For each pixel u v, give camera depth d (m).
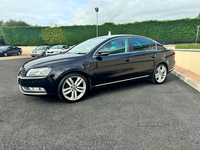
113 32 20.16
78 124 2.29
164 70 4.48
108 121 2.37
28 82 2.91
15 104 3.10
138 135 2.00
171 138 1.93
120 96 3.49
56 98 3.44
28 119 2.47
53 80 2.93
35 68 2.93
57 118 2.49
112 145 1.80
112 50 3.59
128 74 3.81
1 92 3.88
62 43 22.27
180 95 3.51
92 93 3.74
